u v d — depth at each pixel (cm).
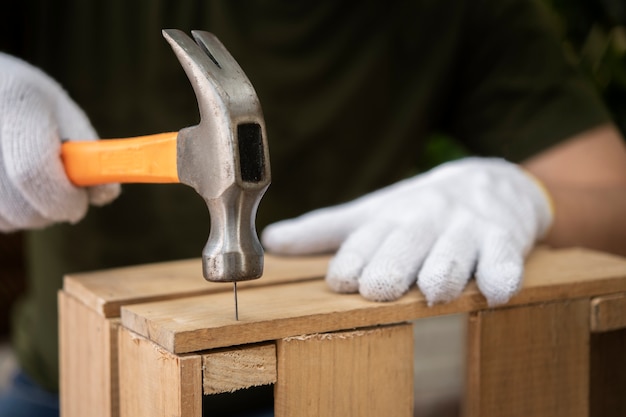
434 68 158
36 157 81
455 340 254
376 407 77
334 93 154
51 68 149
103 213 146
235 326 69
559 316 86
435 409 196
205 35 68
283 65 150
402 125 159
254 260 67
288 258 102
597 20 175
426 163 231
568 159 141
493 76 157
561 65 152
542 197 110
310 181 156
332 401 74
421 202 95
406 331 78
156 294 81
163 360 68
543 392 86
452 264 80
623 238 129
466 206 95
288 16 148
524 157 144
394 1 154
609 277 88
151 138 76
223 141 64
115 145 80
